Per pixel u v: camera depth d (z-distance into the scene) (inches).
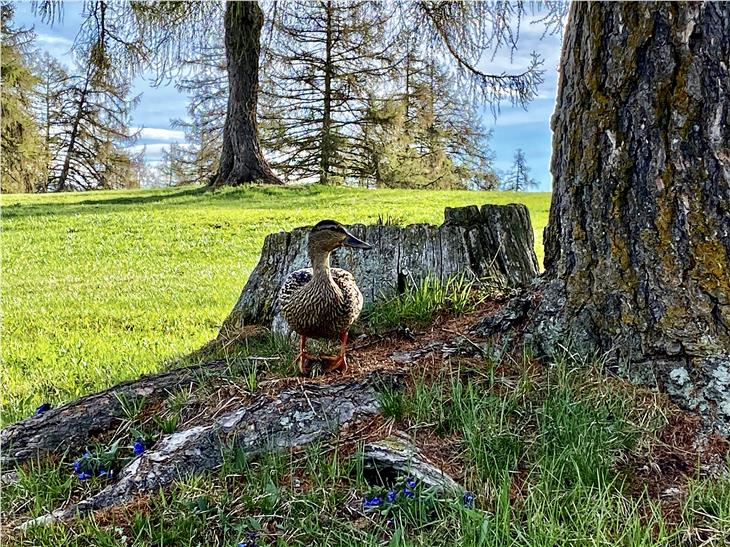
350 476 42.9
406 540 36.5
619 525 36.7
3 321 110.0
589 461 41.0
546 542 34.2
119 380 73.1
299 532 38.2
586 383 47.8
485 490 39.9
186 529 38.8
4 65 371.9
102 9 139.3
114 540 38.3
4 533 40.5
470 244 70.2
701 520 37.6
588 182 50.5
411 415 46.8
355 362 55.4
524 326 54.3
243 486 42.8
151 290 135.3
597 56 49.4
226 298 125.6
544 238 57.3
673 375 46.2
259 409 47.5
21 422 52.5
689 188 46.7
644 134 47.6
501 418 44.4
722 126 46.3
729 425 43.8
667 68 46.5
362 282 69.7
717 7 45.8
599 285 50.1
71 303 124.0
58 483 46.4
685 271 46.7
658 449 43.1
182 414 50.4
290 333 68.2
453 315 62.6
